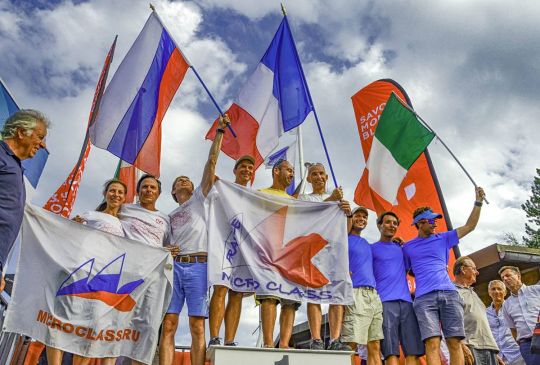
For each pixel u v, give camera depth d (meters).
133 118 6.37
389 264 6.01
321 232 5.56
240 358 4.61
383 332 5.71
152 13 6.80
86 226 4.94
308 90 6.97
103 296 4.75
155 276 4.98
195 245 5.25
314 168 6.35
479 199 6.25
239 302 5.18
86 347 4.57
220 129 5.54
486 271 9.47
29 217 4.76
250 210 5.51
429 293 5.71
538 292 6.89
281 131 6.82
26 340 6.29
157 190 5.57
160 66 6.66
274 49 7.20
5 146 3.52
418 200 8.93
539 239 28.36
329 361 4.78
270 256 5.35
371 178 7.09
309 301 5.25
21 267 4.62
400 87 9.23
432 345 5.53
